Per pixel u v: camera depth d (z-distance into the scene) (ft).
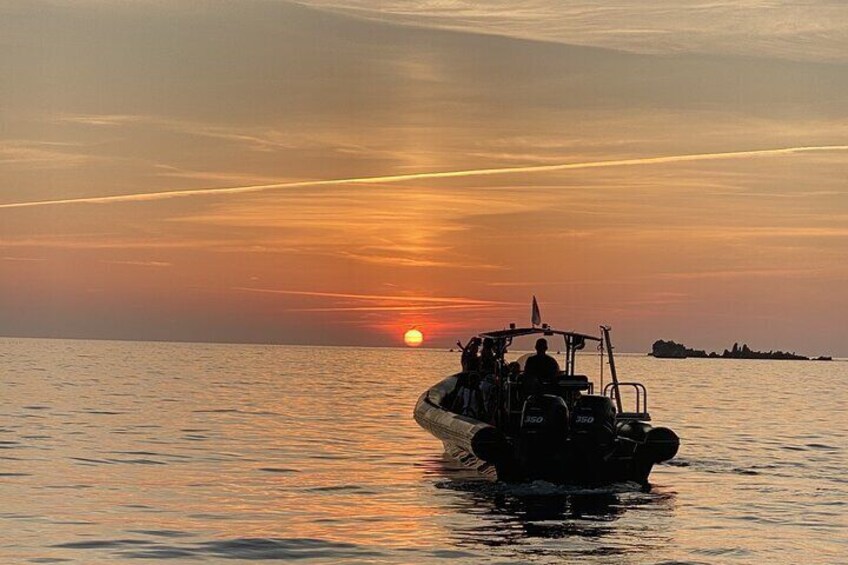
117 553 46.06
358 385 197.77
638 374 287.89
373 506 58.08
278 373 252.01
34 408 120.47
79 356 362.53
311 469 72.79
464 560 45.52
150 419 109.81
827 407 153.79
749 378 287.69
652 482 69.15
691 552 47.85
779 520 55.98
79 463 73.56
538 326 71.61
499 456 63.62
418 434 99.19
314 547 47.70
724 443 94.89
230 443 88.43
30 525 51.47
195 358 381.81
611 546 48.65
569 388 65.98
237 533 50.37
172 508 56.65
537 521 54.24
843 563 46.47
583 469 63.36
